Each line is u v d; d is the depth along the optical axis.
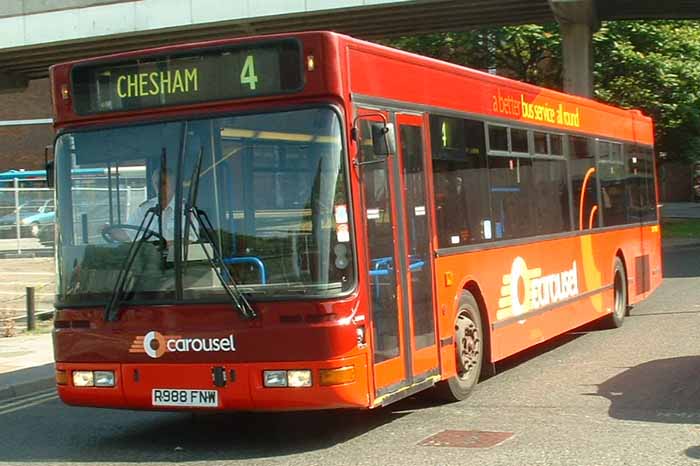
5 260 28.95
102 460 9.31
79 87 9.70
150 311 9.12
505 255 12.56
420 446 9.16
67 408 12.55
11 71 41.69
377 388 9.12
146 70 9.44
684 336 15.81
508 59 39.00
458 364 11.22
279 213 8.84
